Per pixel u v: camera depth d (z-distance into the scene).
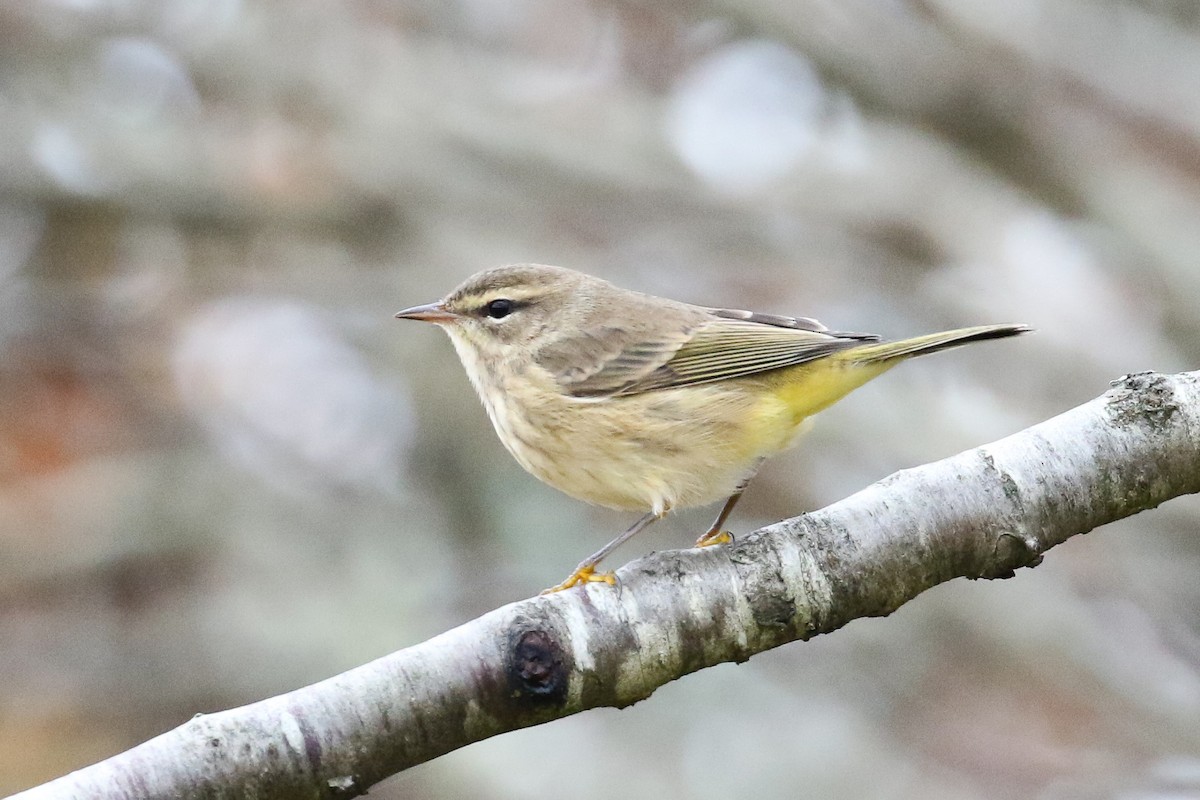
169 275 17.30
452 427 16.45
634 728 15.02
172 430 16.50
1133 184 15.95
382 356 17.34
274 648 14.57
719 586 6.50
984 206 16.22
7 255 17.00
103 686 14.64
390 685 6.08
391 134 16.52
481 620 6.30
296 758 5.93
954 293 16.27
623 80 17.66
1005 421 15.36
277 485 16.48
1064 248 16.44
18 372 16.28
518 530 16.11
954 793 15.04
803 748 15.13
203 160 16.52
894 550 6.57
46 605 15.30
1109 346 15.48
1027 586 15.26
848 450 15.59
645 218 17.06
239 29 16.59
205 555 15.62
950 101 16.05
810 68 17.59
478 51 17.45
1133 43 15.91
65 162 16.33
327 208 16.66
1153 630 16.06
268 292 17.22
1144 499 6.67
